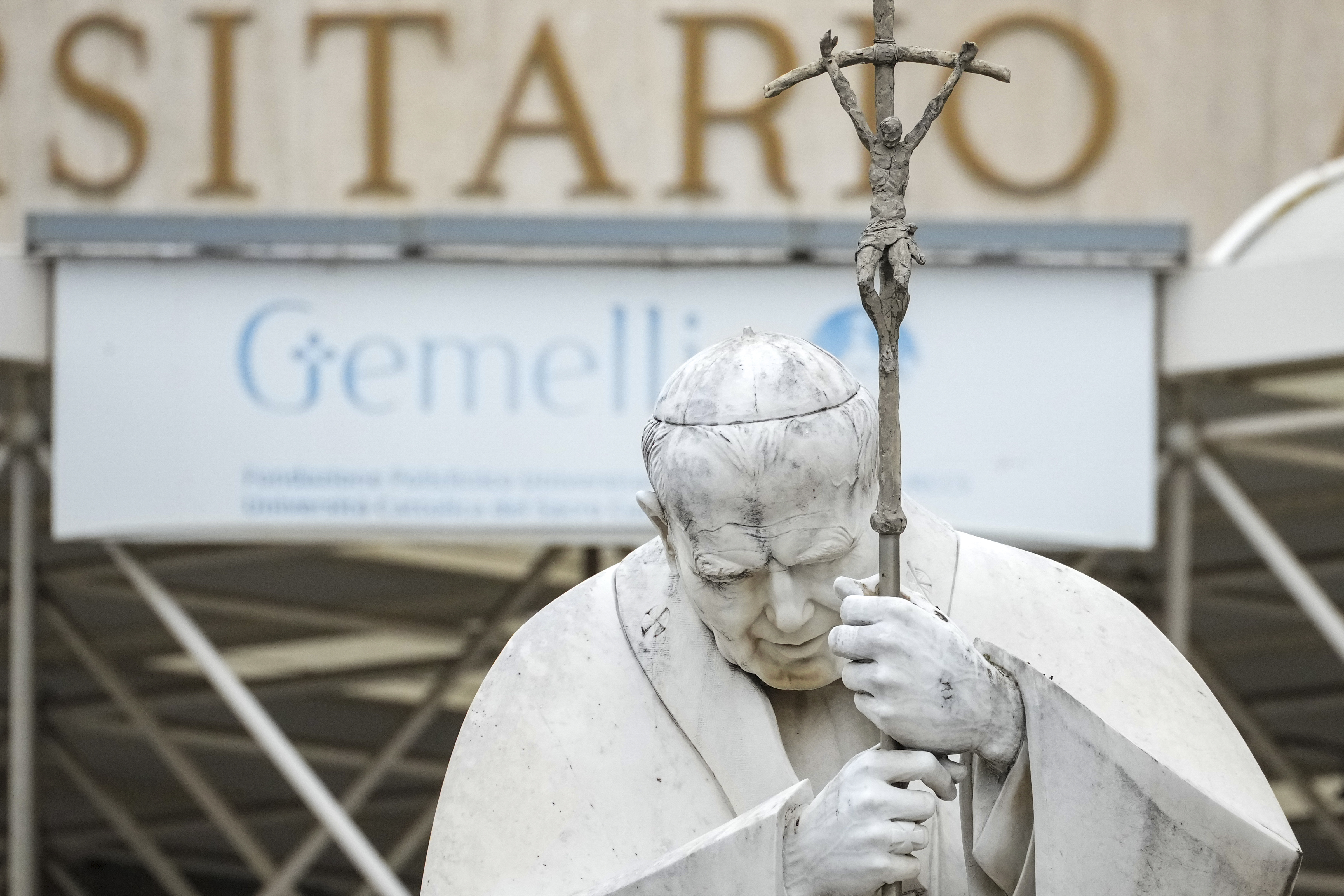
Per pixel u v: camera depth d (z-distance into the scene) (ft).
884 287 23.54
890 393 23.54
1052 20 79.71
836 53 23.93
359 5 81.00
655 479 24.50
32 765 86.63
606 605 27.48
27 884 86.74
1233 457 92.17
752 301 76.23
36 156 81.87
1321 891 116.26
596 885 24.91
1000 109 79.77
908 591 24.35
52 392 79.56
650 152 80.07
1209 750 25.81
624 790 26.37
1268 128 79.56
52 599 99.96
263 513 77.36
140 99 81.51
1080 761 23.99
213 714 111.86
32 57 81.92
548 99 80.43
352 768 115.75
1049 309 75.56
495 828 26.50
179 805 119.14
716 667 26.30
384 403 77.25
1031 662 26.22
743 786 26.00
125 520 77.66
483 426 76.89
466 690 110.83
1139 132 79.56
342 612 101.40
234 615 105.60
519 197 80.43
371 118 80.74
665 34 80.18
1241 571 101.65
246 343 77.61
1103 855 24.06
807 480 23.68
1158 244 75.05
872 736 26.30
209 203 81.35
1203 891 24.17
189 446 77.46
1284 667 111.55
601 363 76.74
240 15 81.41
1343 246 74.23
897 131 23.62
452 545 97.40
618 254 76.69
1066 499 75.15
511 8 80.69
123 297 77.87
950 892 26.17
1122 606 27.25
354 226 77.36
